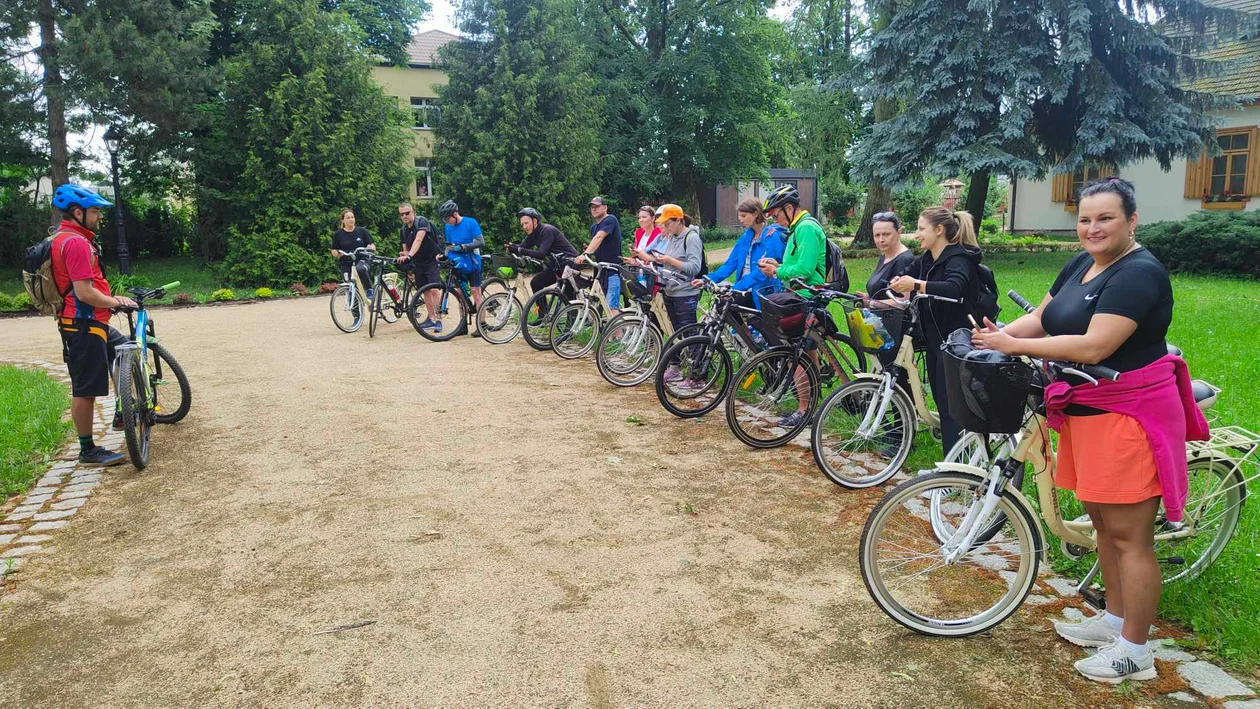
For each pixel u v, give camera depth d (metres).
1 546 4.14
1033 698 2.74
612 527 4.26
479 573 3.74
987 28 17.73
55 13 18.08
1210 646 2.98
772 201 5.82
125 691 2.89
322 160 20.34
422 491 4.83
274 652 3.11
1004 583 3.51
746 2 28.30
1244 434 3.39
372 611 3.40
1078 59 16.52
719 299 6.37
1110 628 2.99
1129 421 2.60
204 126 22.02
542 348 9.45
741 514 4.42
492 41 24.77
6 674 3.01
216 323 12.97
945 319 4.47
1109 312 2.52
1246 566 3.46
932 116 18.16
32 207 23.67
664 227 7.41
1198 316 10.12
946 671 2.92
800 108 26.77
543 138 24.38
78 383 5.27
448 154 24.61
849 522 4.30
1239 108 18.73
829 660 3.00
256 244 19.73
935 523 3.26
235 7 23.64
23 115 17.72
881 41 19.11
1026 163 17.56
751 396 5.68
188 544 4.12
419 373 8.27
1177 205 21.52
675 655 3.04
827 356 5.58
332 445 5.78
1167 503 2.58
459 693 2.82
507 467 5.25
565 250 9.55
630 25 29.94
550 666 2.98
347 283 11.20
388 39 29.80
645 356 7.58
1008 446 3.18
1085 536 3.28
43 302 5.16
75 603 3.54
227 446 5.79
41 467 5.36
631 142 28.52
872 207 24.86
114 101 17.81
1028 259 19.91
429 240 10.32
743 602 3.44
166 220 28.56
